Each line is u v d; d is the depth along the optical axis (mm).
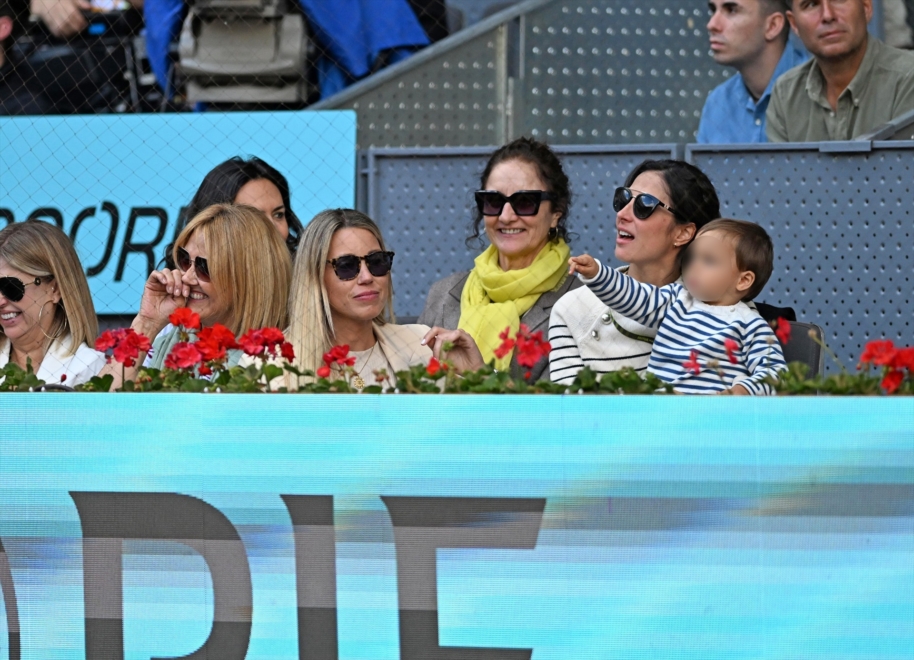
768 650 10125
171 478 10828
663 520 10242
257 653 10711
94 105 19172
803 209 17594
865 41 17781
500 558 10438
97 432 10914
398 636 10555
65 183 18469
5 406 11016
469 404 10453
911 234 17406
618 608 10289
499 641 10430
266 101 18906
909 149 17375
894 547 10023
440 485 10477
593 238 18047
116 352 11438
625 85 18594
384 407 10547
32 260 13945
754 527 10156
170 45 18984
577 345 14133
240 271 13641
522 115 18641
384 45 19078
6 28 19094
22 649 10992
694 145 17703
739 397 10180
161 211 18375
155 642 10875
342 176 18391
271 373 11273
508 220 14688
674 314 13328
